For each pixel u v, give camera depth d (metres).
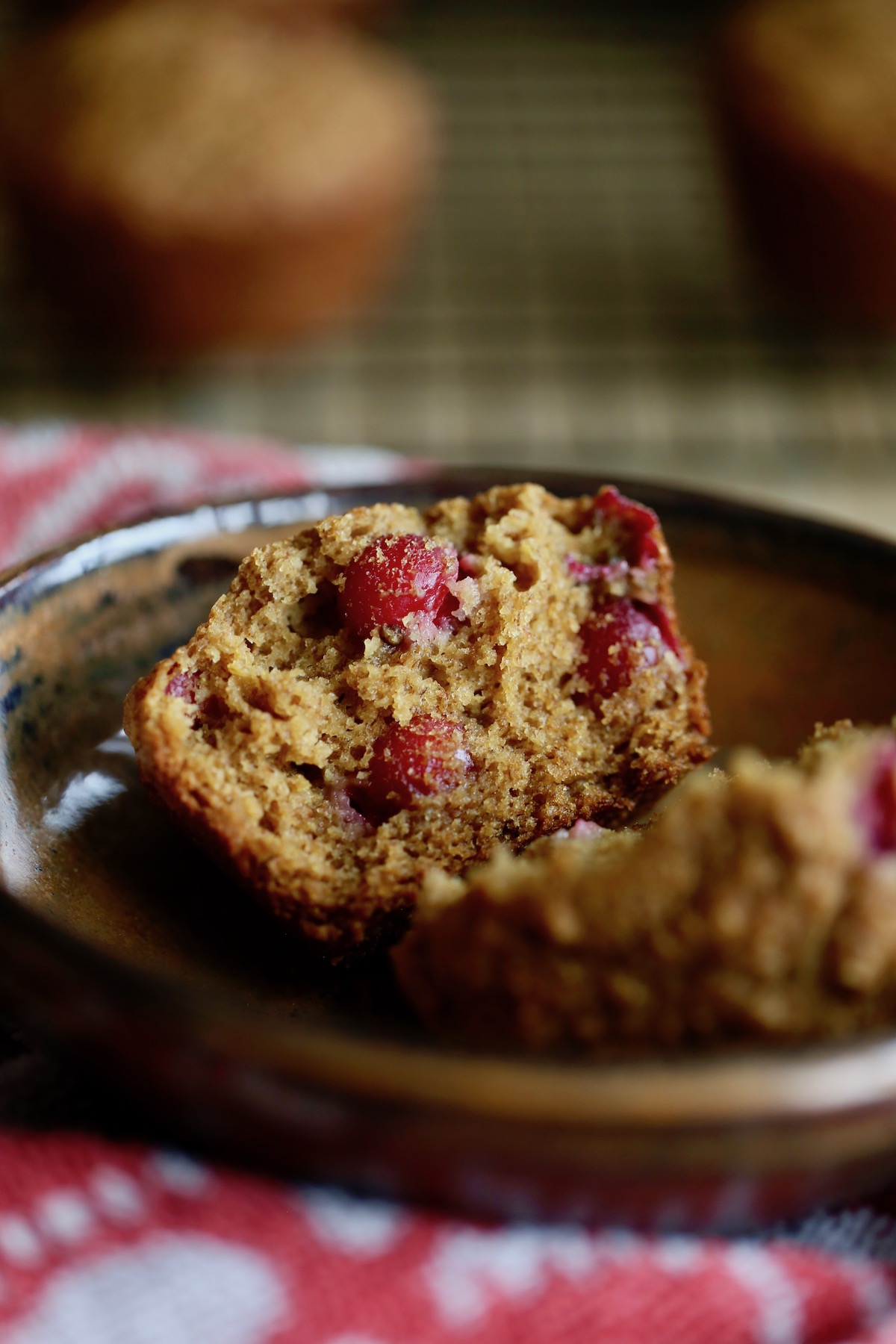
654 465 0.62
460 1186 0.23
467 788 0.27
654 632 0.27
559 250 0.73
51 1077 0.25
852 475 0.62
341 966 0.26
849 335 0.68
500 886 0.23
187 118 0.54
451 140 0.79
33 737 0.27
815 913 0.22
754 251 0.64
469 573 0.27
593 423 0.64
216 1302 0.23
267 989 0.26
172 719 0.26
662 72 0.85
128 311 0.56
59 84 0.55
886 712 0.28
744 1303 0.23
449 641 0.27
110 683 0.27
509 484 0.29
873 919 0.22
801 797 0.22
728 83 0.60
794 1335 0.23
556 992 0.23
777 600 0.29
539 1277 0.23
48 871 0.26
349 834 0.26
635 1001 0.23
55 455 0.36
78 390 0.62
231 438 0.38
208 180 0.52
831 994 0.23
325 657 0.27
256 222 0.52
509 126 0.80
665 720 0.28
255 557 0.27
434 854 0.26
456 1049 0.22
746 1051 0.22
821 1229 0.25
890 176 0.54
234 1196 0.23
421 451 0.63
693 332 0.68
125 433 0.37
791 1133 0.22
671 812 0.23
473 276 0.71
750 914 0.22
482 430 0.64
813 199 0.57
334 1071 0.22
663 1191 0.22
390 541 0.27
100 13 0.62
